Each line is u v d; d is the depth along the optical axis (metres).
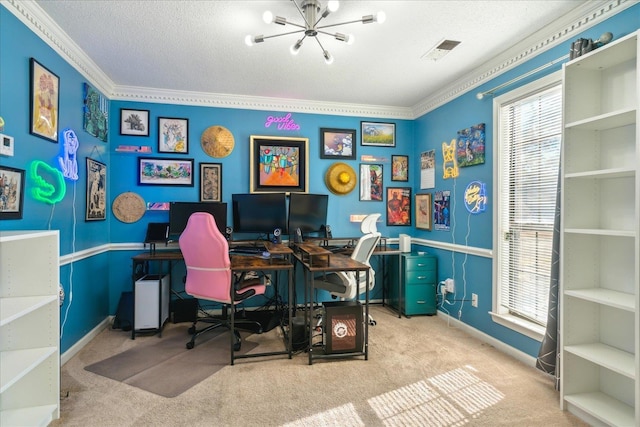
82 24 2.27
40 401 1.82
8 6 1.89
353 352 2.67
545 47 2.41
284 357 2.65
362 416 1.90
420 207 4.11
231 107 3.79
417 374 2.39
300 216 3.63
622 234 1.64
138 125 3.55
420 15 2.19
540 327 2.50
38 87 2.17
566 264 1.96
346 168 4.08
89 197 2.95
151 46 2.59
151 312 3.09
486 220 3.01
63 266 2.49
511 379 2.32
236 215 3.62
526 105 2.65
